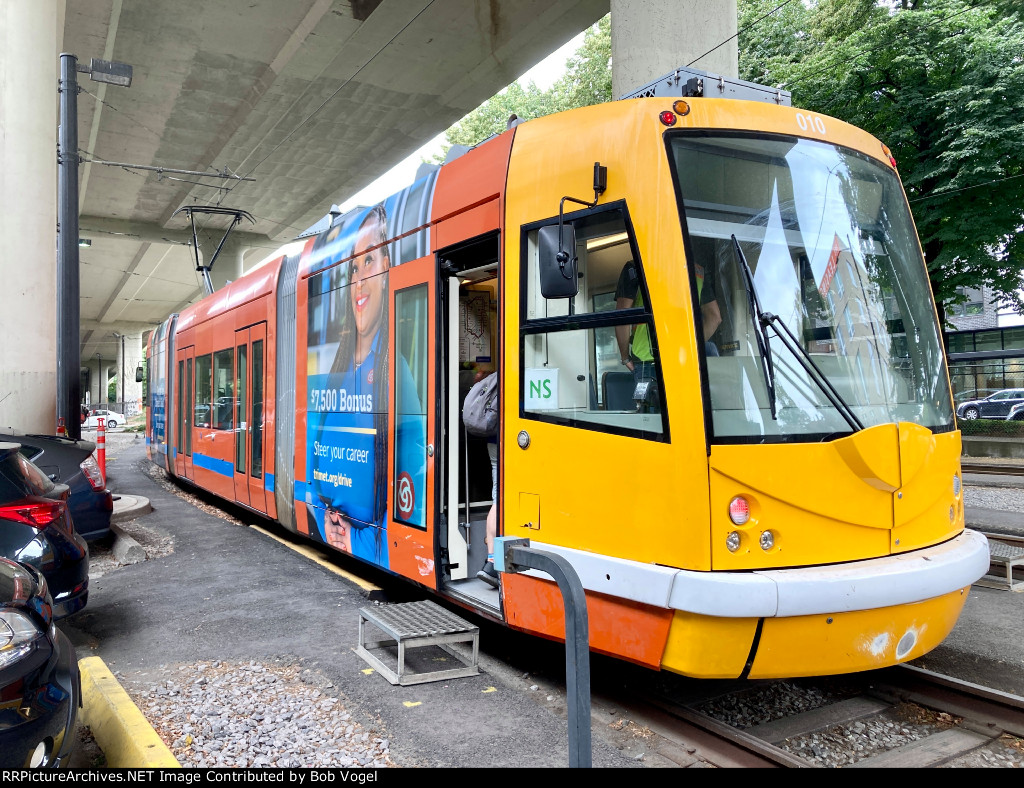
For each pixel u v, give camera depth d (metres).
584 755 2.57
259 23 18.25
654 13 11.20
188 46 19.31
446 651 5.25
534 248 4.52
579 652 2.59
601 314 4.02
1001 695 4.07
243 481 9.81
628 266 3.93
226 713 4.11
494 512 5.04
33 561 4.88
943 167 15.37
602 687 4.54
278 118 23.77
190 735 3.82
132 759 3.45
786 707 4.24
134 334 78.19
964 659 4.95
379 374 6.30
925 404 4.26
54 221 10.98
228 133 25.02
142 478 17.08
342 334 7.07
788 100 4.75
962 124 15.05
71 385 10.59
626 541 3.80
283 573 7.58
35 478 5.37
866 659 3.62
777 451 3.58
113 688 4.14
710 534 3.49
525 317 4.53
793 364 3.78
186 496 13.79
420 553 5.57
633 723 4.03
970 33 15.47
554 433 4.25
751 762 3.56
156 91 21.88
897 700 4.28
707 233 3.81
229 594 6.76
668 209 3.77
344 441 6.93
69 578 5.14
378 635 5.58
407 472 5.81
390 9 17.55
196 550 8.71
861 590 3.45
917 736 3.86
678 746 3.75
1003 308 20.67
